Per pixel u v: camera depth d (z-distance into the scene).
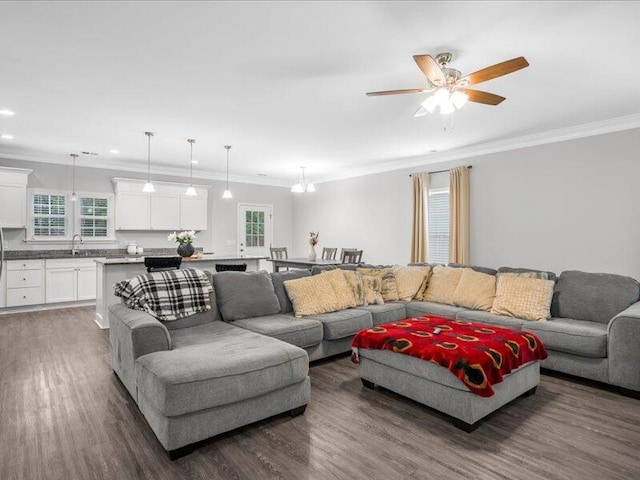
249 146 5.59
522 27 2.41
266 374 2.33
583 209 4.52
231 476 1.90
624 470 1.96
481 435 2.31
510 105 3.85
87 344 4.16
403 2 2.16
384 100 3.70
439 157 6.04
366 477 1.90
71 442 2.19
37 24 2.38
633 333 2.84
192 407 2.04
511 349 2.60
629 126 4.17
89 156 6.32
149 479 1.88
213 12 2.26
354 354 3.10
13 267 5.71
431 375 2.52
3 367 3.43
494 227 5.36
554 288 3.86
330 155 6.19
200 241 7.91
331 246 8.12
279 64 2.94
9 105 3.85
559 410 2.66
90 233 6.70
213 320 3.47
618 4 2.16
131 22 2.36
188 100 3.71
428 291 4.59
